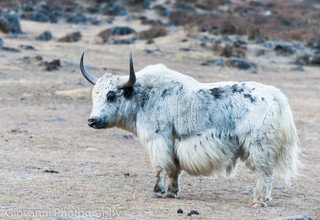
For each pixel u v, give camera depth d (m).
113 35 153.38
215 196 43.12
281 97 39.91
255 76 120.50
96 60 118.75
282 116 39.44
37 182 43.47
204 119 40.22
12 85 90.44
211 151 40.03
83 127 69.19
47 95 86.88
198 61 127.50
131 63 40.75
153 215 36.00
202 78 111.19
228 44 145.00
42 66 105.75
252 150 39.22
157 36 151.62
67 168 49.47
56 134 64.38
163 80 41.94
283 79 121.06
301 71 131.88
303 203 42.50
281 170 40.09
